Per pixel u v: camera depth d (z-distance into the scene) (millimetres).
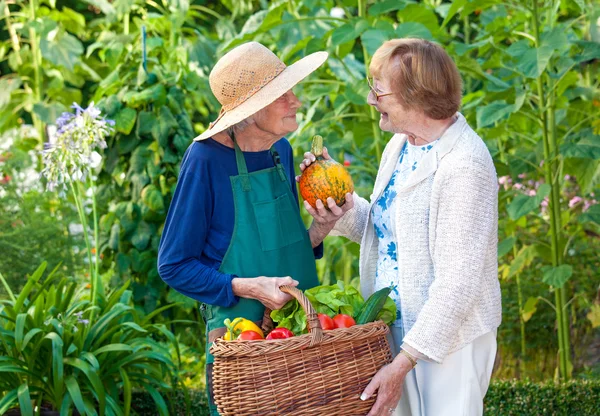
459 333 2299
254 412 2051
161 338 5016
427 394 2344
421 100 2271
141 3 5875
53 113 5711
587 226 4762
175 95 4926
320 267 4898
